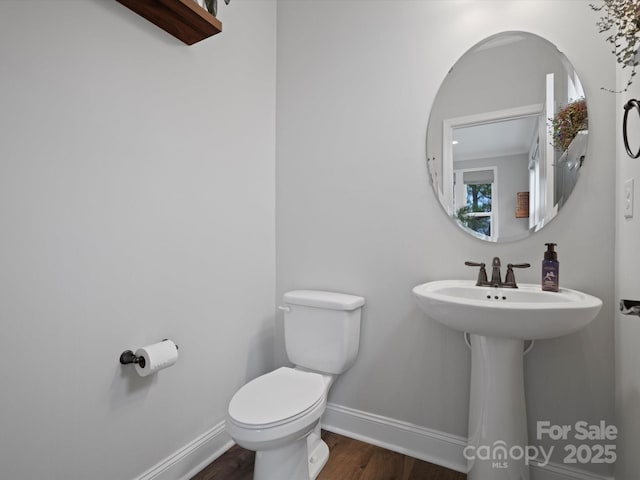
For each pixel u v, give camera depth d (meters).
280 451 1.22
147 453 1.29
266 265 1.96
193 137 1.50
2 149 0.91
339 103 1.83
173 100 1.40
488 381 1.24
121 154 1.21
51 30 1.01
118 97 1.19
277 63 2.04
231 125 1.71
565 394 1.32
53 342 1.02
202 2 1.41
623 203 1.16
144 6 1.21
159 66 1.34
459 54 1.54
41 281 0.99
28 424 0.96
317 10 1.91
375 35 1.74
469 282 1.47
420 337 1.60
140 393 1.27
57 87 1.02
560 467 1.33
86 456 1.10
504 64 1.45
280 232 2.02
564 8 1.34
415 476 1.45
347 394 1.79
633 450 1.07
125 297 1.22
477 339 1.28
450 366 1.54
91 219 1.12
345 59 1.81
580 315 0.99
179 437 1.42
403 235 1.65
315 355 1.66
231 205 1.71
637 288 1.03
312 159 1.91
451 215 1.54
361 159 1.76
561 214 1.34
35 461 0.98
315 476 1.43
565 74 1.34
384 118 1.71
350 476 1.45
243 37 1.79
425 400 1.59
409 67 1.65
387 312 1.68
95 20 1.12
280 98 2.03
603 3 1.28
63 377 1.04
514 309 1.01
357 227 1.77
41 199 0.99
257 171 1.89
